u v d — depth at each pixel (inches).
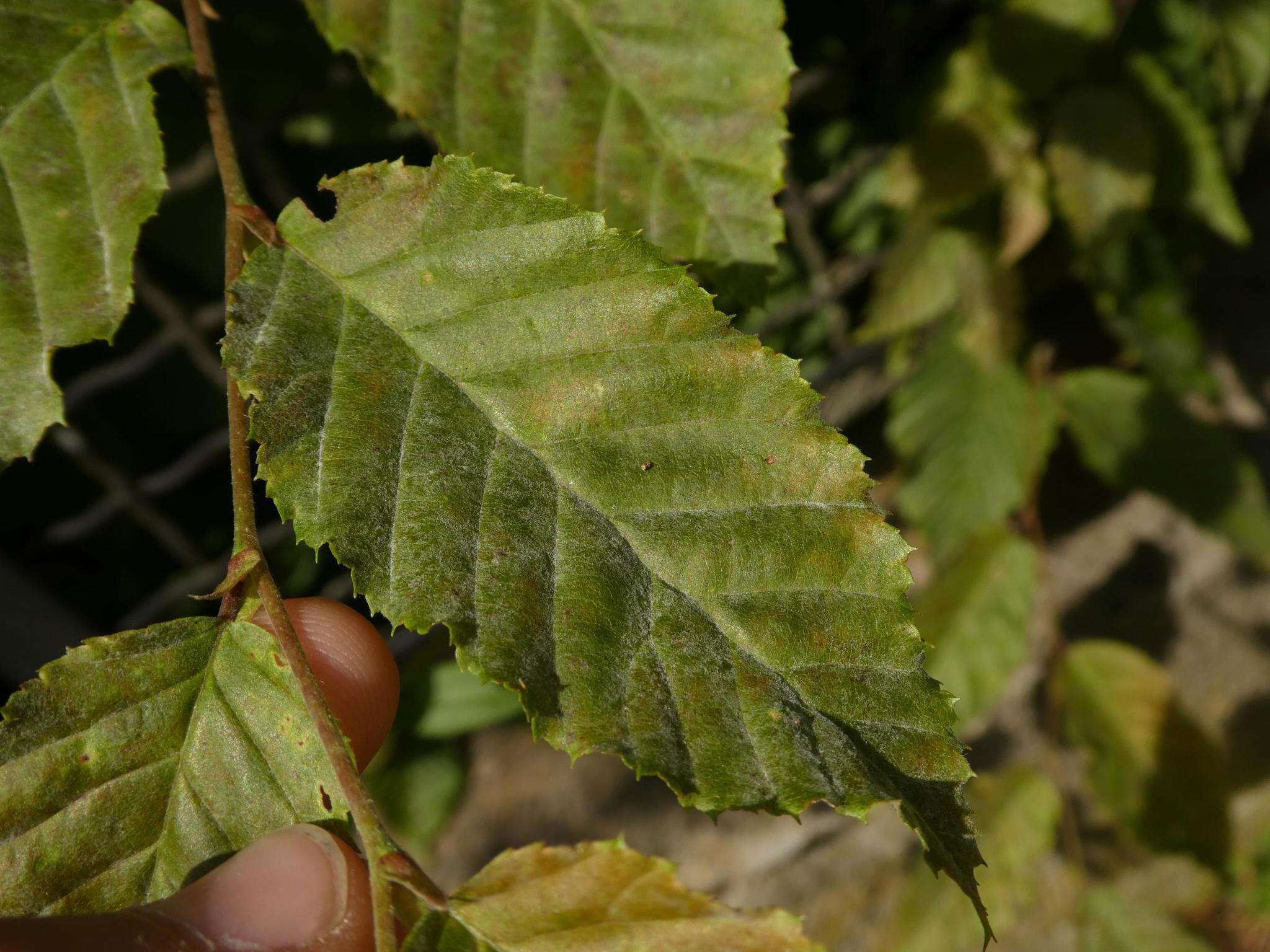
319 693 9.3
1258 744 26.2
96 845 9.4
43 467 18.8
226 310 9.5
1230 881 20.8
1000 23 17.6
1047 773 24.7
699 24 10.8
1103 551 25.7
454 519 9.3
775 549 9.4
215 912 9.4
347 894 9.7
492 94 10.9
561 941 8.9
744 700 9.2
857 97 21.5
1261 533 20.4
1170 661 25.8
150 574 20.5
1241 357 24.7
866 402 24.0
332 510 9.2
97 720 9.4
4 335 9.7
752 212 10.8
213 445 16.3
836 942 24.7
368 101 17.4
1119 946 22.0
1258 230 25.1
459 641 9.1
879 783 9.0
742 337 9.6
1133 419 20.7
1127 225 17.4
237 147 16.1
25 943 9.1
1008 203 17.8
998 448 20.5
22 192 9.8
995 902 21.4
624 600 9.3
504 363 9.6
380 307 9.7
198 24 10.5
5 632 17.7
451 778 21.3
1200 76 19.7
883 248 22.5
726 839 24.9
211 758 9.6
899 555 9.4
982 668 19.9
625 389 9.6
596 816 24.3
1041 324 22.9
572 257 9.7
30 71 10.0
